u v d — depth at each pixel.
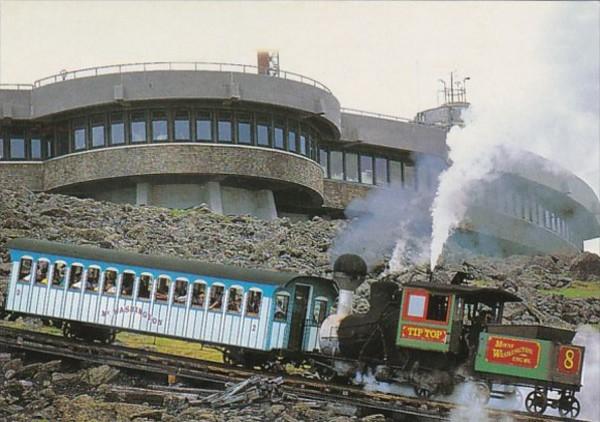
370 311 32.72
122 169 66.44
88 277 35.91
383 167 78.06
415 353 31.77
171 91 65.31
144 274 35.25
